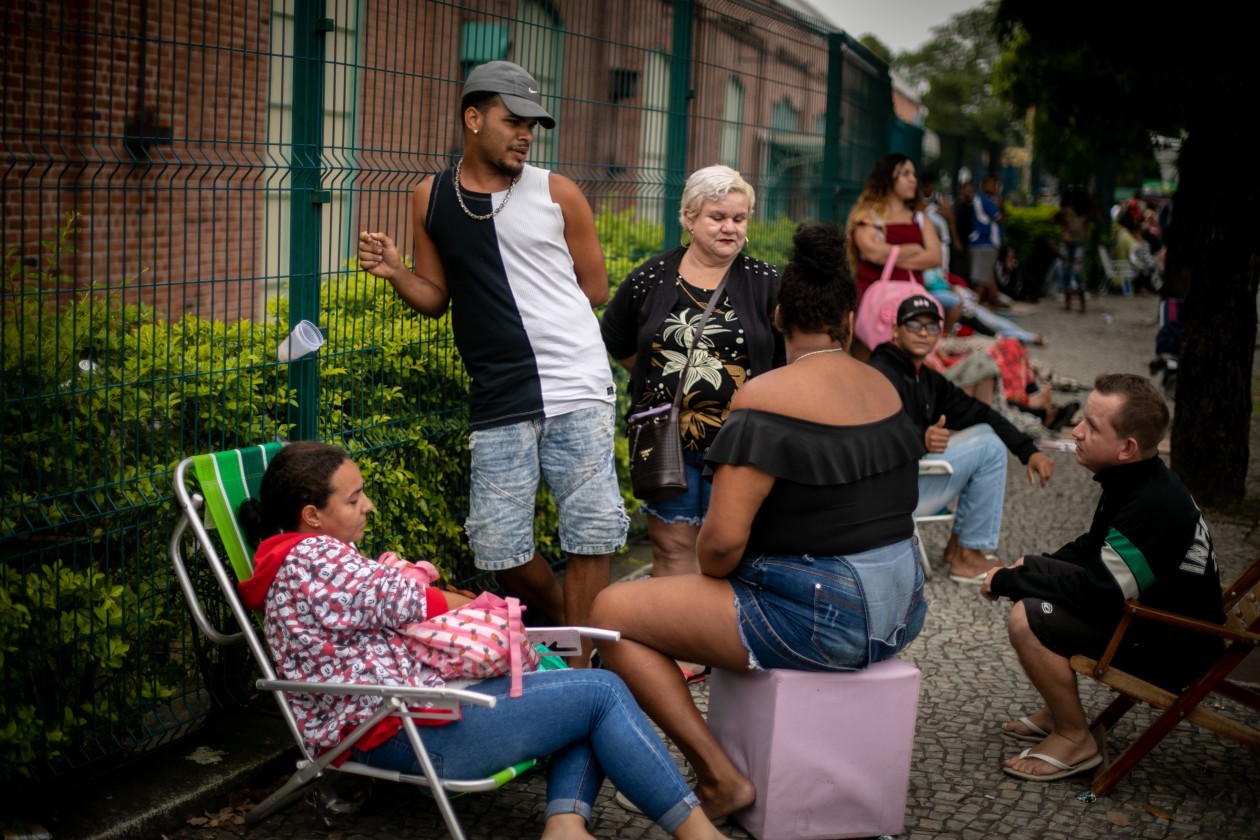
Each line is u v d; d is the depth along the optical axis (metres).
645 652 3.12
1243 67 6.28
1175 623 3.26
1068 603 3.48
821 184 8.64
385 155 3.86
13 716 2.87
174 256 3.75
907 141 14.31
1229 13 6.26
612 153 5.29
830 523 2.93
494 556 3.71
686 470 4.00
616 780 2.85
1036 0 7.04
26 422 2.97
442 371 4.16
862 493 2.95
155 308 3.14
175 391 3.27
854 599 2.94
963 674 4.38
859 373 3.05
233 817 3.09
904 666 3.14
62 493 2.94
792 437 2.88
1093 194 22.44
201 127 3.16
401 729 2.77
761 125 7.19
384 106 3.81
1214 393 6.69
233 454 3.01
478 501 3.73
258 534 2.96
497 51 4.36
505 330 3.63
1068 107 10.31
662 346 3.99
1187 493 3.40
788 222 7.89
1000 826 3.25
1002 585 3.60
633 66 5.36
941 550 5.98
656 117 5.66
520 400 3.65
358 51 3.74
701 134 6.25
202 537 2.88
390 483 3.83
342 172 3.62
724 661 3.06
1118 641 3.37
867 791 3.11
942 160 22.86
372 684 2.72
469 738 2.76
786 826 3.08
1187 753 3.79
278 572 2.79
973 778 3.55
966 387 6.39
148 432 3.23
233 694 3.52
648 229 5.84
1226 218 6.49
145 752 3.26
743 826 3.17
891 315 5.28
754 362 3.99
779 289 3.08
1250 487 7.37
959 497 5.45
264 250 3.48
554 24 4.70
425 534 4.07
